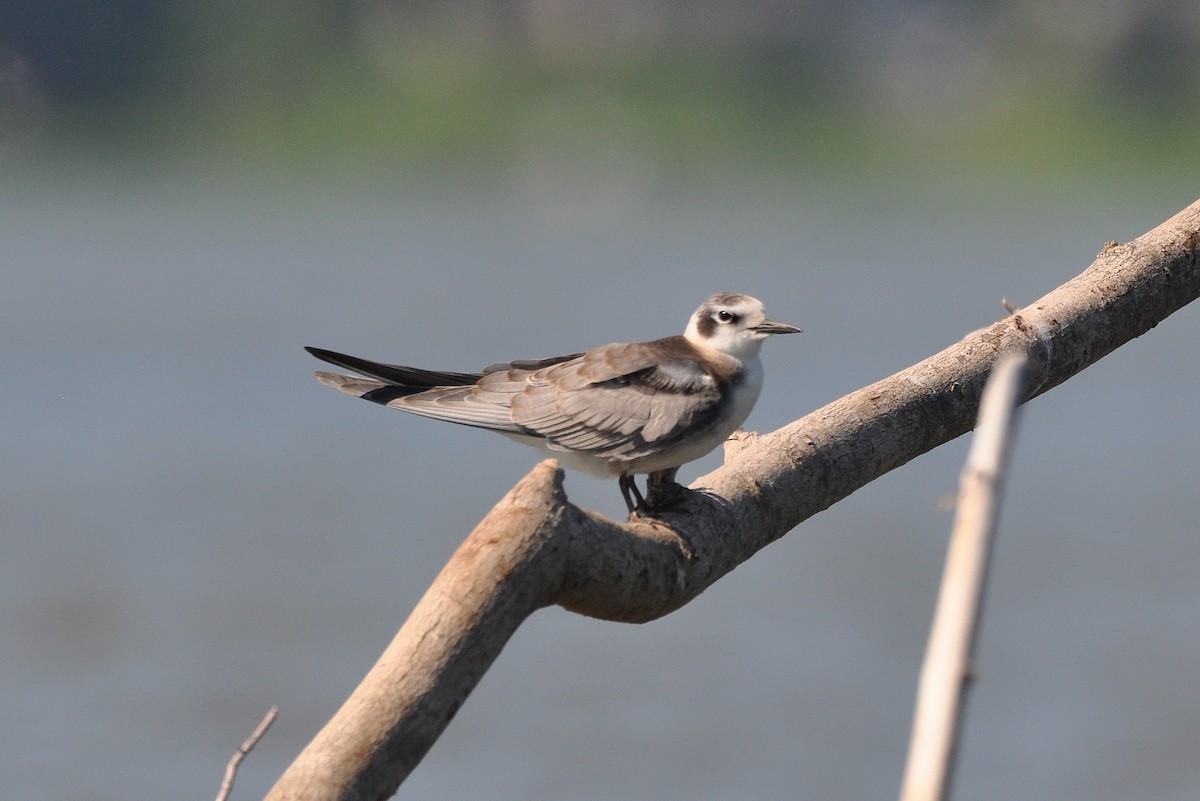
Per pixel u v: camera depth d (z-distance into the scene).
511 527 4.99
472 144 84.12
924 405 7.02
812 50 88.88
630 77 88.19
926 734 3.11
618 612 5.64
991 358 7.14
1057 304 7.31
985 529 3.18
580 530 5.18
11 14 80.12
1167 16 81.44
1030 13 85.88
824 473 6.72
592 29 92.31
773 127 82.94
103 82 83.50
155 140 81.94
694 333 8.66
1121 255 7.49
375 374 8.35
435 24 92.44
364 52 90.12
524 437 8.38
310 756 4.50
